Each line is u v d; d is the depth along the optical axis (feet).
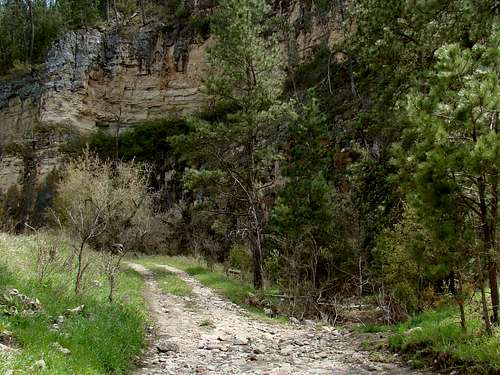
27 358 19.67
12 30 220.23
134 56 194.08
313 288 56.49
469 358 24.85
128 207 92.58
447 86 28.76
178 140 90.43
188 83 184.03
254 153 88.58
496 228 27.32
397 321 45.83
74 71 190.80
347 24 71.56
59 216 112.06
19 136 187.32
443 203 26.66
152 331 37.73
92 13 218.59
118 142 177.99
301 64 149.89
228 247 117.60
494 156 24.59
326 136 75.20
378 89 63.36
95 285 43.37
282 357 31.63
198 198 143.43
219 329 40.96
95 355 24.30
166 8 212.02
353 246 61.41
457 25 50.39
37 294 31.30
